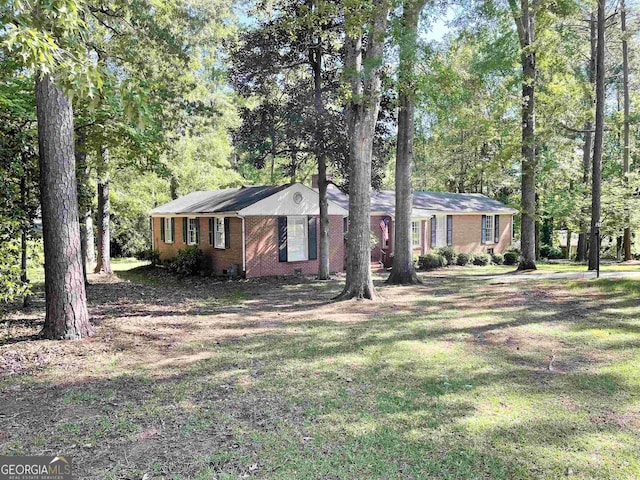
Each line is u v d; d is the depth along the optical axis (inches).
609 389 207.9
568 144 852.0
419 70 434.6
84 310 309.4
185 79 633.6
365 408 189.0
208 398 202.1
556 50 657.6
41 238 371.2
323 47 571.8
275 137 601.9
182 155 850.1
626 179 833.5
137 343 295.1
